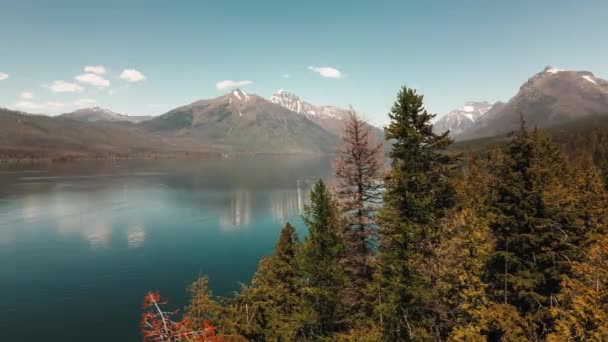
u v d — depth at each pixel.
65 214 110.88
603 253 18.70
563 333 17.98
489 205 23.14
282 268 28.05
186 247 79.06
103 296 53.62
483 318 20.66
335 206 22.31
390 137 20.80
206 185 192.50
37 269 64.31
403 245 19.69
